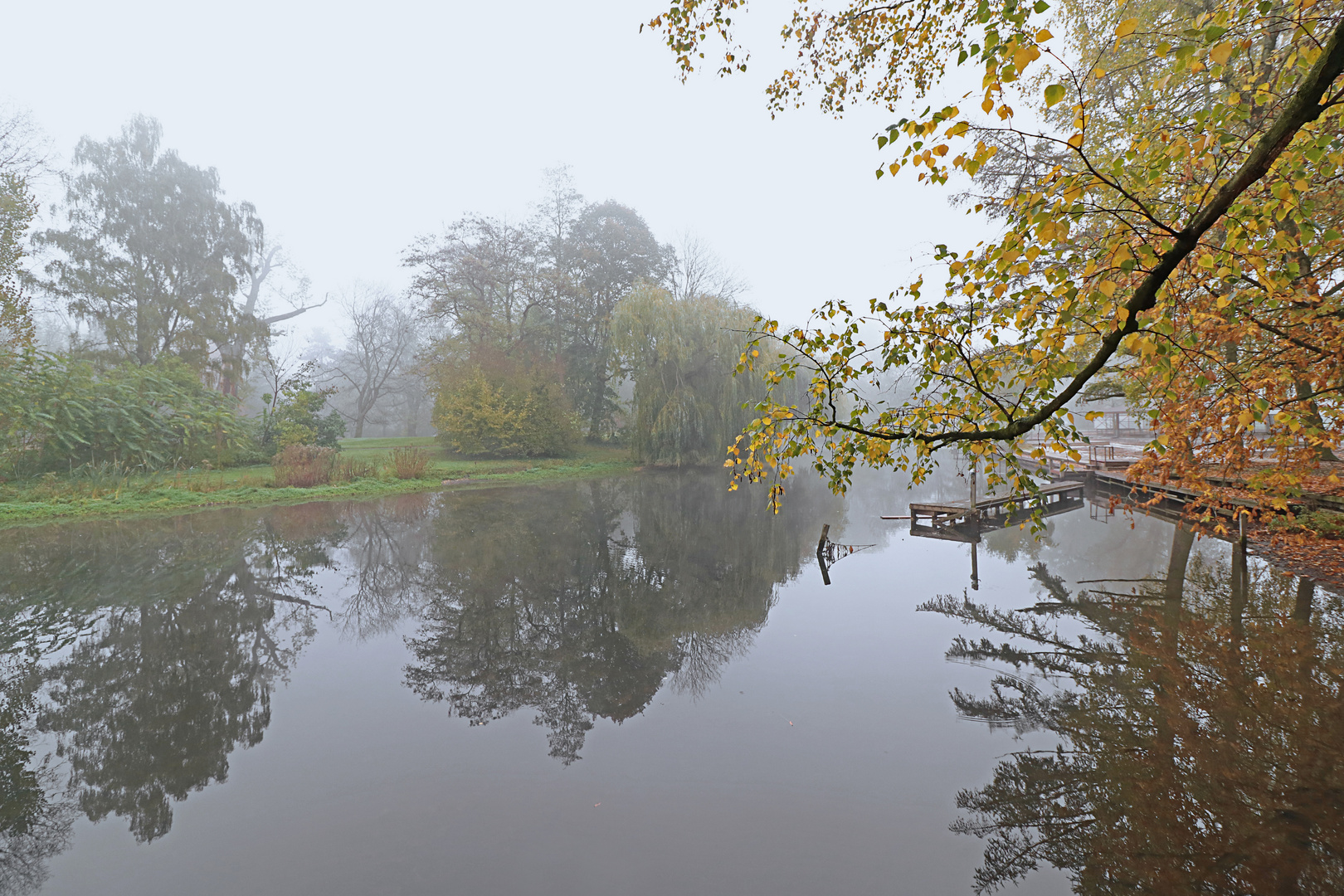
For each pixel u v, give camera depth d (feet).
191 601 28.86
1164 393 10.79
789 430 12.09
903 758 15.42
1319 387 14.96
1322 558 29.58
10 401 56.34
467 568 35.47
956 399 12.37
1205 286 11.98
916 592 30.07
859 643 23.36
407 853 12.15
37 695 19.34
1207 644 20.79
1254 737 15.01
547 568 35.60
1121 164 8.86
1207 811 12.50
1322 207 15.44
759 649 23.11
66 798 14.03
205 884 11.26
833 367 12.00
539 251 132.87
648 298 95.25
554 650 23.20
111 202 96.68
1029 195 8.74
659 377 97.86
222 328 103.09
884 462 12.31
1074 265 11.37
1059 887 10.88
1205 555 33.50
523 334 119.96
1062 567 33.45
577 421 111.75
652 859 11.95
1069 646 21.66
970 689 18.99
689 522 52.39
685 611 27.73
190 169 108.88
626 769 15.23
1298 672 18.28
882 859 11.86
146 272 99.71
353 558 37.68
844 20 20.39
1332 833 11.66
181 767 15.40
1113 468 61.77
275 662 22.07
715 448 98.07
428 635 24.90
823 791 14.20
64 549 39.55
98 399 64.80
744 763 15.44
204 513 55.11
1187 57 7.57
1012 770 14.62
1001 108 7.96
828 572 34.68
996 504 47.62
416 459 81.66
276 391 88.07
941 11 16.02
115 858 12.04
